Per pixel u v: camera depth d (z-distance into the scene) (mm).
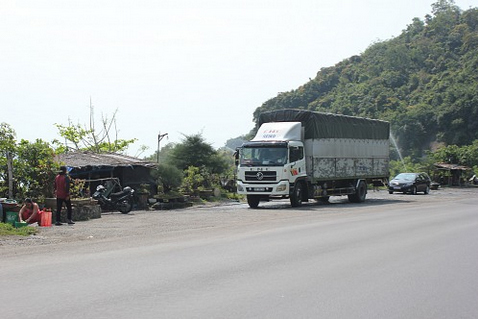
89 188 25406
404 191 43312
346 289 7672
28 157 21047
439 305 6840
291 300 6992
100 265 9484
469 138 119250
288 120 27922
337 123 29266
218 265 9523
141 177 29562
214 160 38531
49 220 17609
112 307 6551
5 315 6160
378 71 170625
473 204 29031
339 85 164500
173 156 38250
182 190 30281
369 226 16609
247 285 7875
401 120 126375
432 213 22125
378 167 33500
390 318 6219
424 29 195500
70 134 46219
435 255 10805
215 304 6738
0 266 9383
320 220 19000
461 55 169500
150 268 9195
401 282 8203
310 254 10844
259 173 26281
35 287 7641
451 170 70625
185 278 8352
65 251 11367
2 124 20656
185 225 17703
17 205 17516
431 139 125250
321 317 6195
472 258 10461
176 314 6250
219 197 33750
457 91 127375
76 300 6891
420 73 160625
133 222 18984
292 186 26422
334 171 28969
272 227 16547
